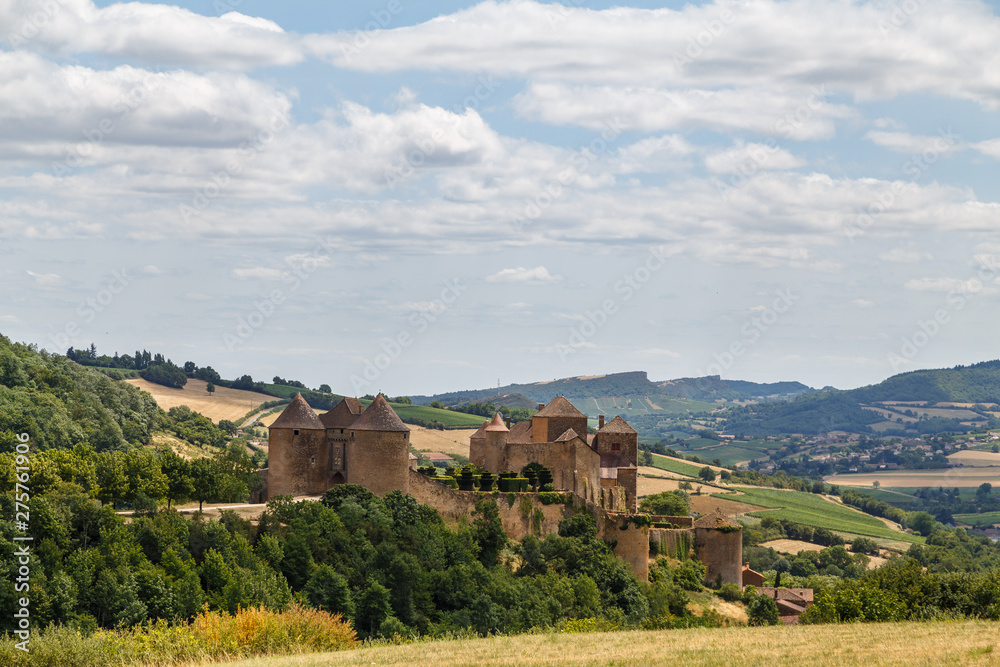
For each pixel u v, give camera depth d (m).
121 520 84.50
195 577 78.69
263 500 112.25
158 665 54.91
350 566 90.94
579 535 110.81
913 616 70.69
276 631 61.94
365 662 52.03
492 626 88.56
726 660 49.44
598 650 54.56
